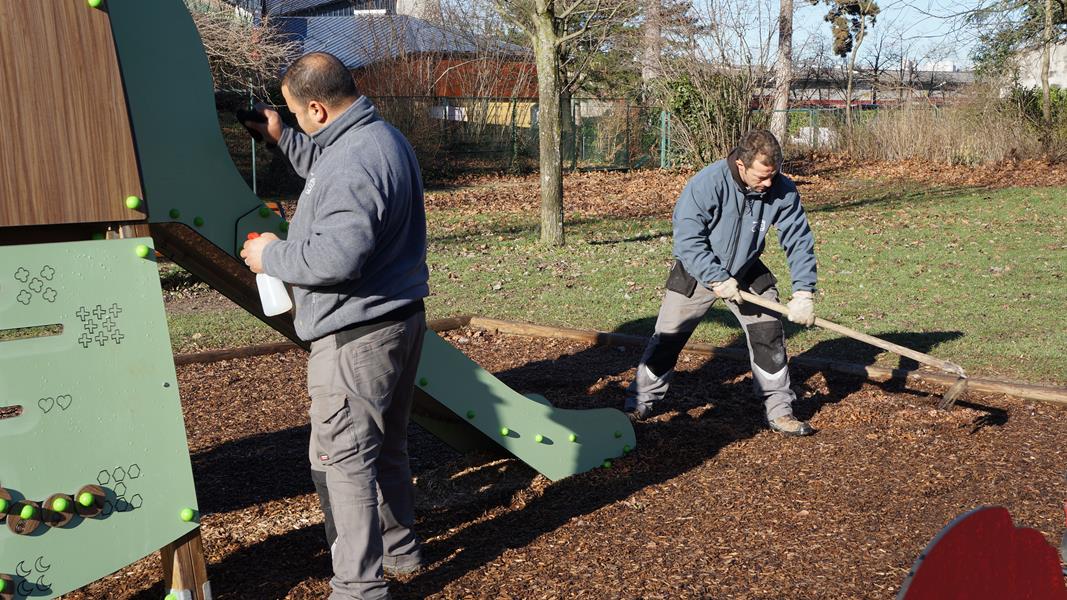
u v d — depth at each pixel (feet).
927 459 15.43
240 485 14.66
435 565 11.70
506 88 100.99
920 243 39.73
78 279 9.13
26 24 8.64
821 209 53.93
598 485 14.52
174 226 10.97
